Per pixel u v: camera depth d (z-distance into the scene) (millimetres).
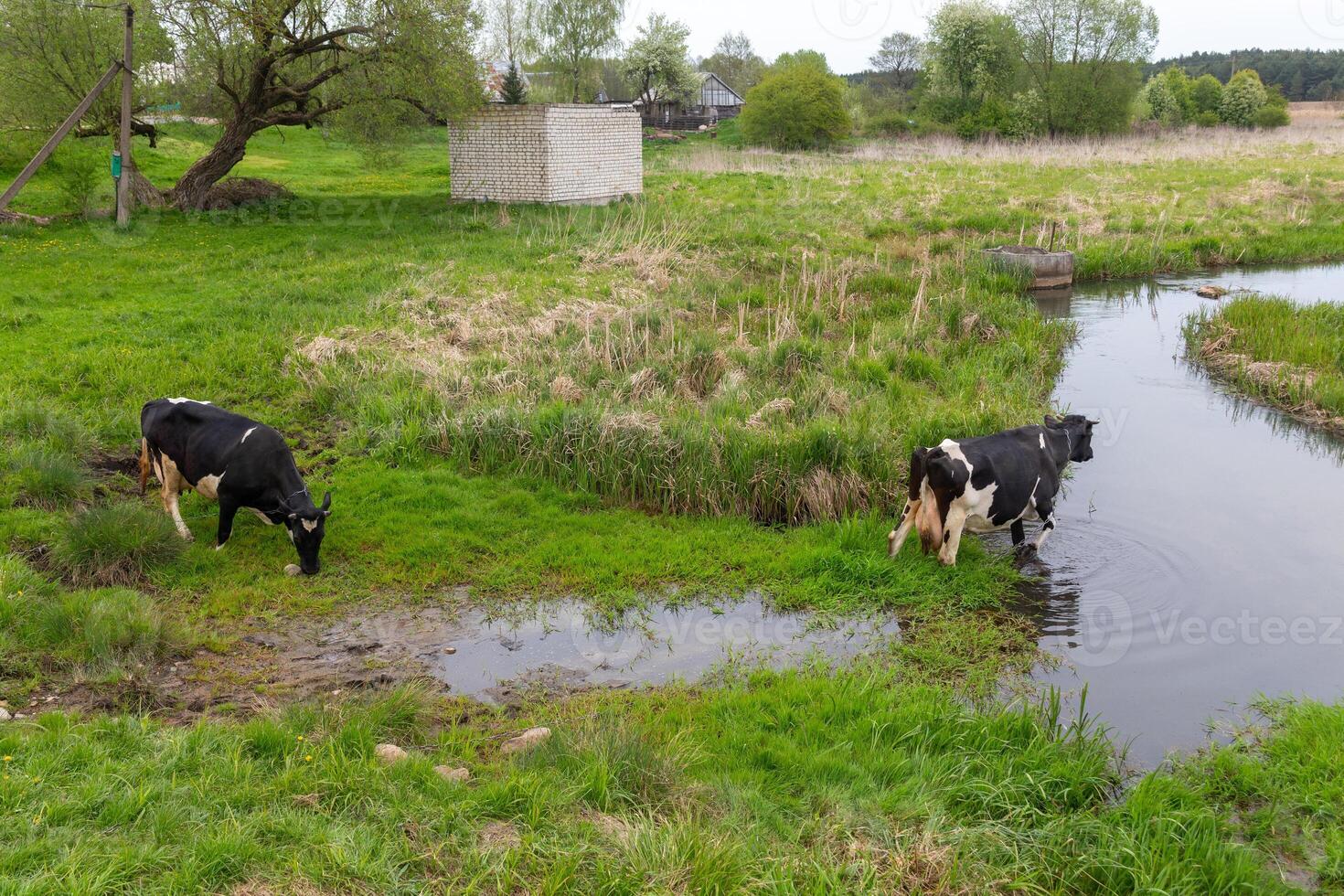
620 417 11844
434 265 21234
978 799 6348
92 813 5301
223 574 9438
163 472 9898
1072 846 5906
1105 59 60625
